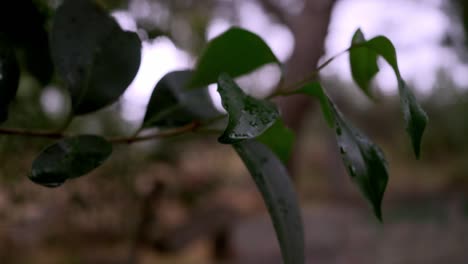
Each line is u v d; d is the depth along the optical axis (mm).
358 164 289
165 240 992
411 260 1825
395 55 293
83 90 354
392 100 2814
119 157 617
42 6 460
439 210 2648
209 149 962
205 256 1387
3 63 348
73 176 314
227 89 270
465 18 1885
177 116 382
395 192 3205
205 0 879
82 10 367
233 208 1203
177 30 689
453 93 3268
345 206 2924
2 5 409
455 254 1896
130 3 533
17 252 788
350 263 1840
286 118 1151
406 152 3701
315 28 1135
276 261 1796
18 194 510
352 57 348
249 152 336
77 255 845
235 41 349
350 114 2953
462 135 3611
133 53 369
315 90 315
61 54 356
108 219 658
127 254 828
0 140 493
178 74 398
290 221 326
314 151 3797
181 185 884
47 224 607
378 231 2320
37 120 536
